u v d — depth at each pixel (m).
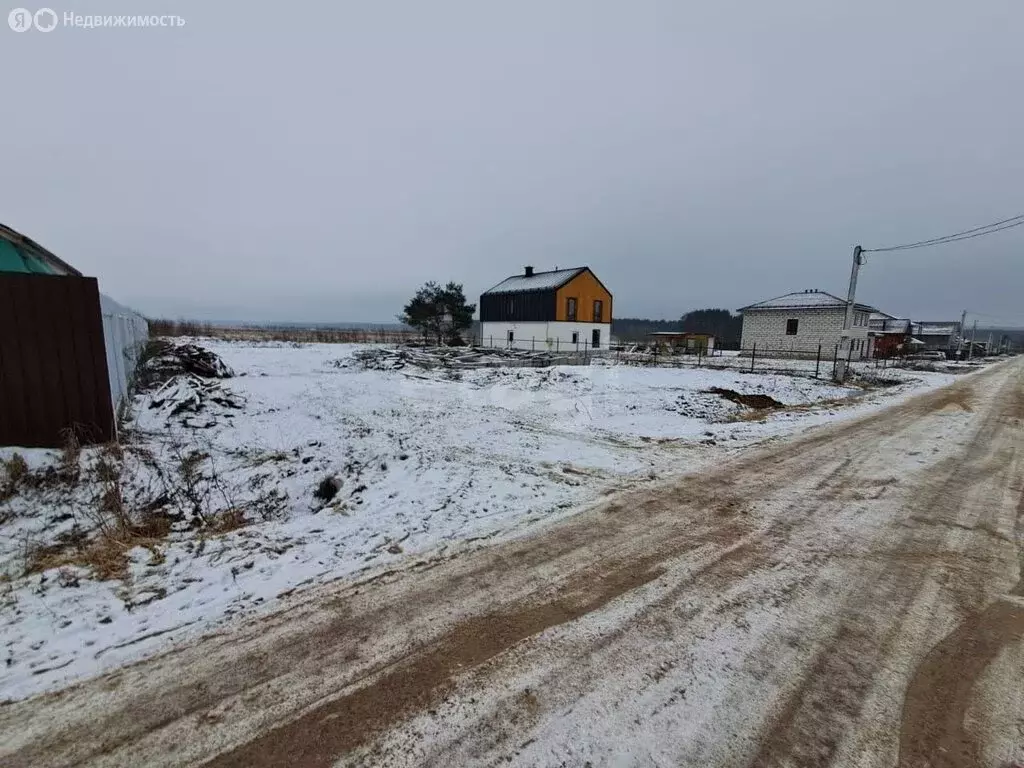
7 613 3.36
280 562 4.13
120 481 5.80
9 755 2.21
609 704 2.58
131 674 2.76
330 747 2.28
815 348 37.53
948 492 6.24
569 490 6.10
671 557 4.34
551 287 33.56
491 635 3.16
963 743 2.36
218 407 9.84
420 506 5.46
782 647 3.09
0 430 5.98
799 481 6.65
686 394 14.35
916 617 3.45
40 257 10.18
